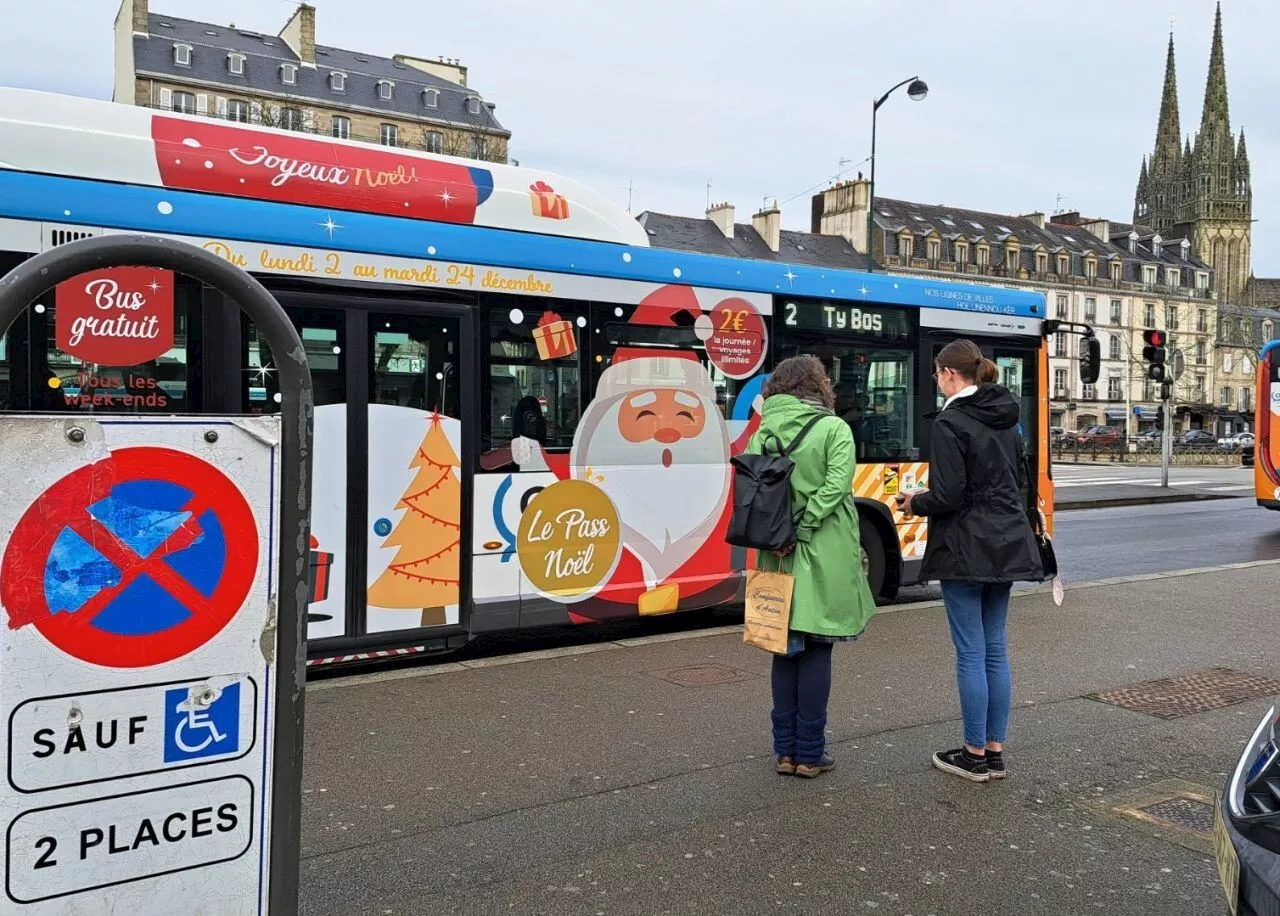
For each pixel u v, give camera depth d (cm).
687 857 376
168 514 203
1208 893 353
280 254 580
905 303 863
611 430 707
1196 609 863
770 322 785
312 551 586
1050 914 337
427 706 564
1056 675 644
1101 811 423
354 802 425
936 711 561
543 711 555
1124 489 2581
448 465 638
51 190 522
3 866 189
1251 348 8638
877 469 843
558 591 683
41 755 192
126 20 6141
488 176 680
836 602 441
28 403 504
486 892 348
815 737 455
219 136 585
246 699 213
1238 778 286
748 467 444
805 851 382
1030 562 442
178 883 207
